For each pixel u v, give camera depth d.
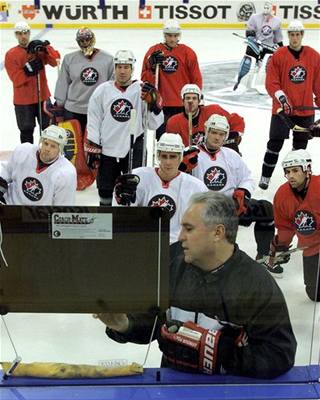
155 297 2.25
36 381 2.31
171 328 2.30
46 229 2.13
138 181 2.96
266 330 2.32
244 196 2.74
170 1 15.29
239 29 15.63
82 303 2.26
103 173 5.17
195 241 2.21
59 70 6.41
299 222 2.74
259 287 2.27
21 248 2.15
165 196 3.00
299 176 3.08
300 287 2.53
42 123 6.36
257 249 2.66
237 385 2.30
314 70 5.86
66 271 2.19
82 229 2.12
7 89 9.63
